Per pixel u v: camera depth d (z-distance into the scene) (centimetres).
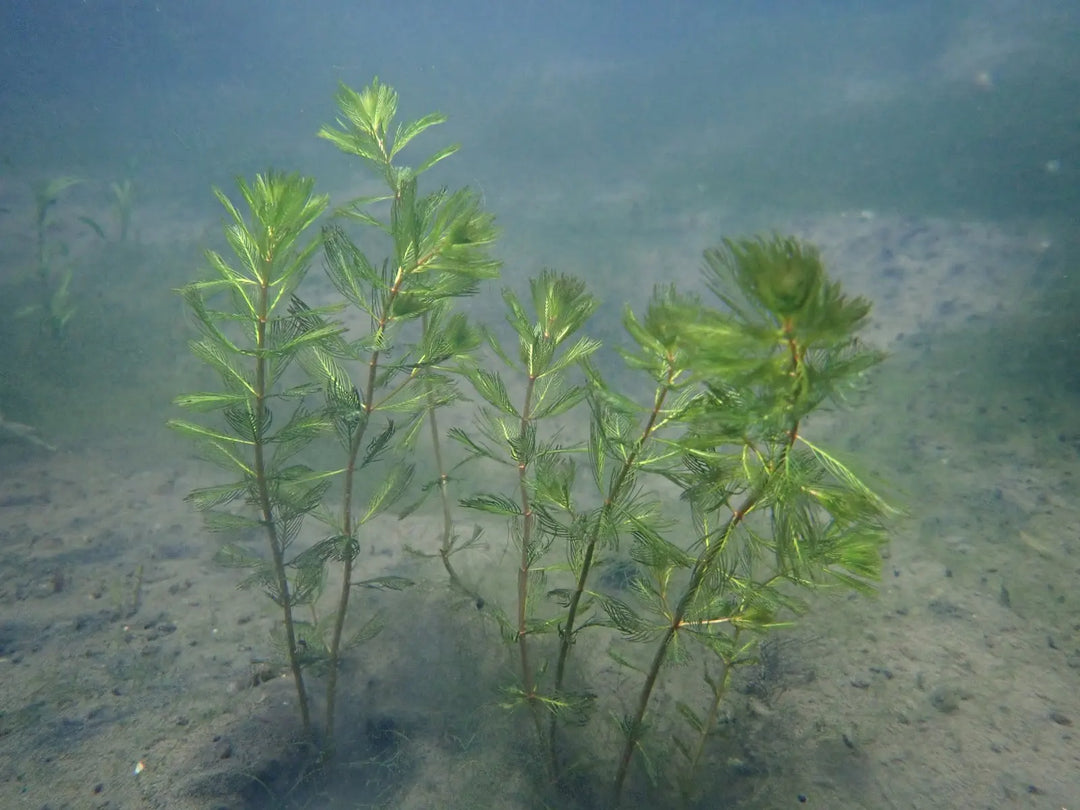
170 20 5128
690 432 196
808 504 184
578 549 249
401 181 308
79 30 5072
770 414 161
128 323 880
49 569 459
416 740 329
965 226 1130
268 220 215
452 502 544
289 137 2386
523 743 323
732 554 219
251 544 493
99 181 1819
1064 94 1734
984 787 294
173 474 598
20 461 606
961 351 735
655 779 284
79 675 365
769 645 366
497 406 245
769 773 307
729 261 150
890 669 358
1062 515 477
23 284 1024
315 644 317
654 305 186
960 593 410
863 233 1179
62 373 749
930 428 605
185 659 378
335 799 303
